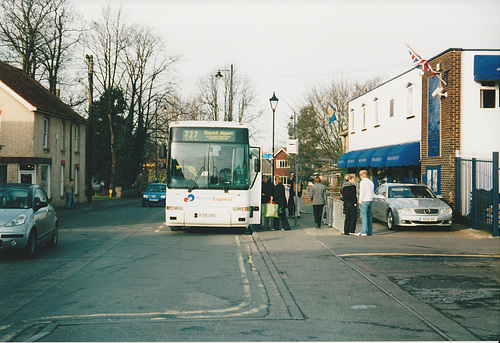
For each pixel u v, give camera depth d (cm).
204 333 558
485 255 1128
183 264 1038
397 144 2427
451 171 1834
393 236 1504
